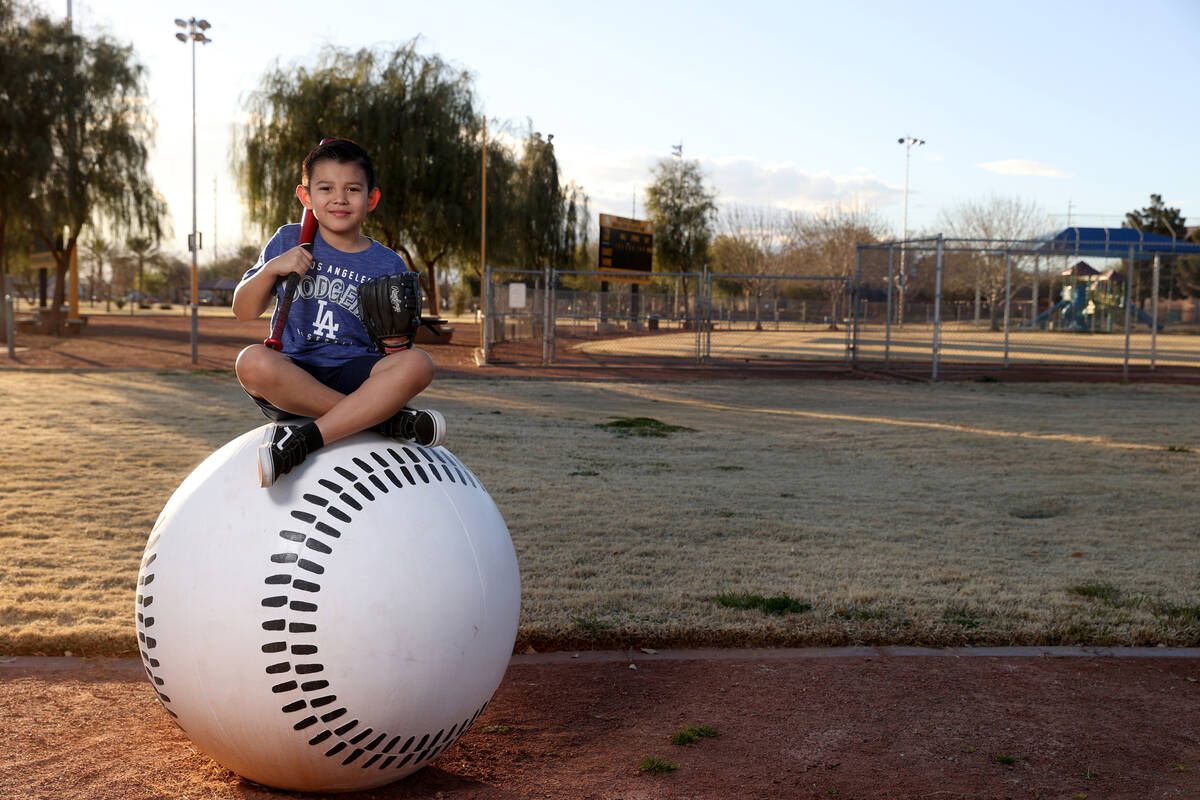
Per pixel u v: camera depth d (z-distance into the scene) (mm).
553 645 4660
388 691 2883
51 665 4340
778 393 16969
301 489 2939
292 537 2855
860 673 4355
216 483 3033
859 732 3711
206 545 2906
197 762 3404
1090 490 8398
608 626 4770
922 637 4777
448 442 10336
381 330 3139
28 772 3283
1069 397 16672
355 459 3051
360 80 34062
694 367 22938
